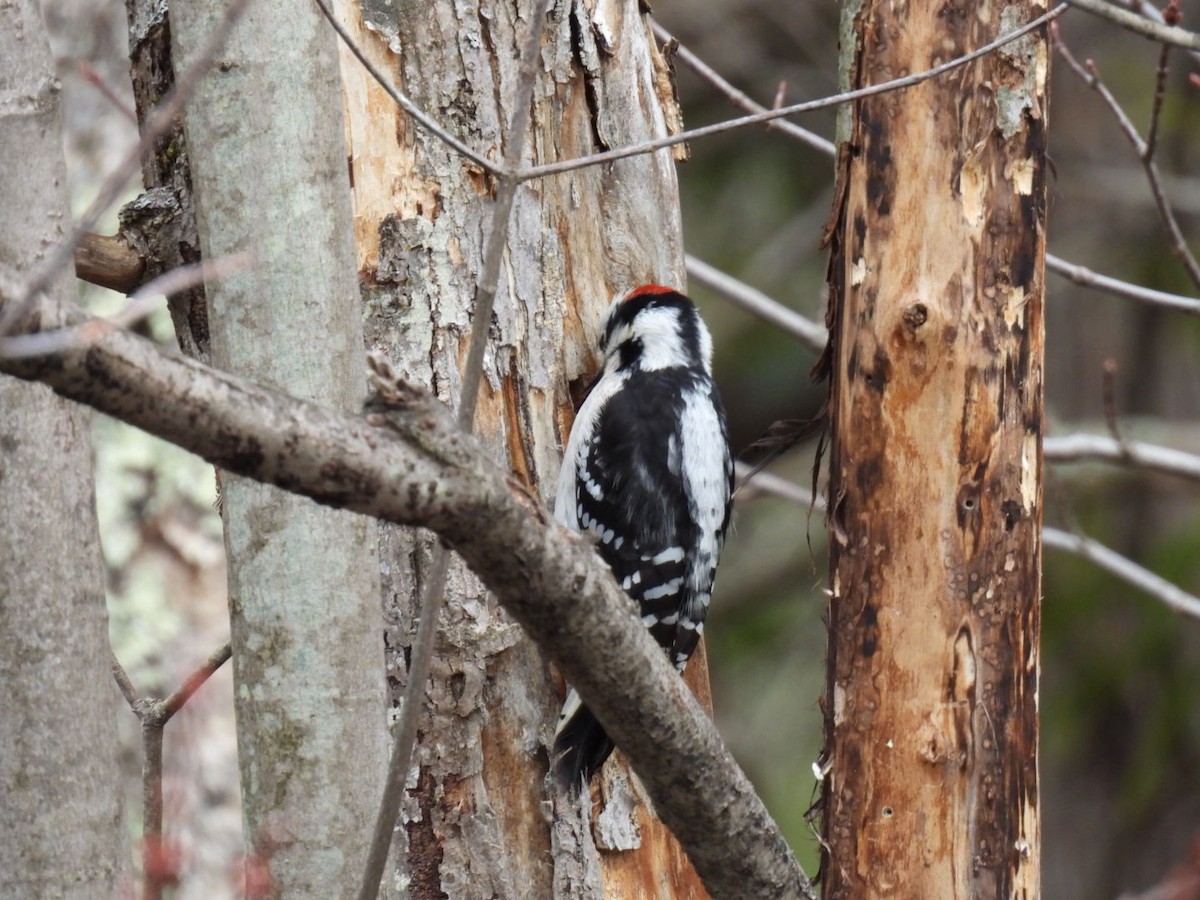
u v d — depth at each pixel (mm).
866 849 7598
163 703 6871
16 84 6035
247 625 6543
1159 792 18828
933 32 7406
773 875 6934
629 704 6031
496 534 5195
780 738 19656
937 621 7488
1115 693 18938
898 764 7539
